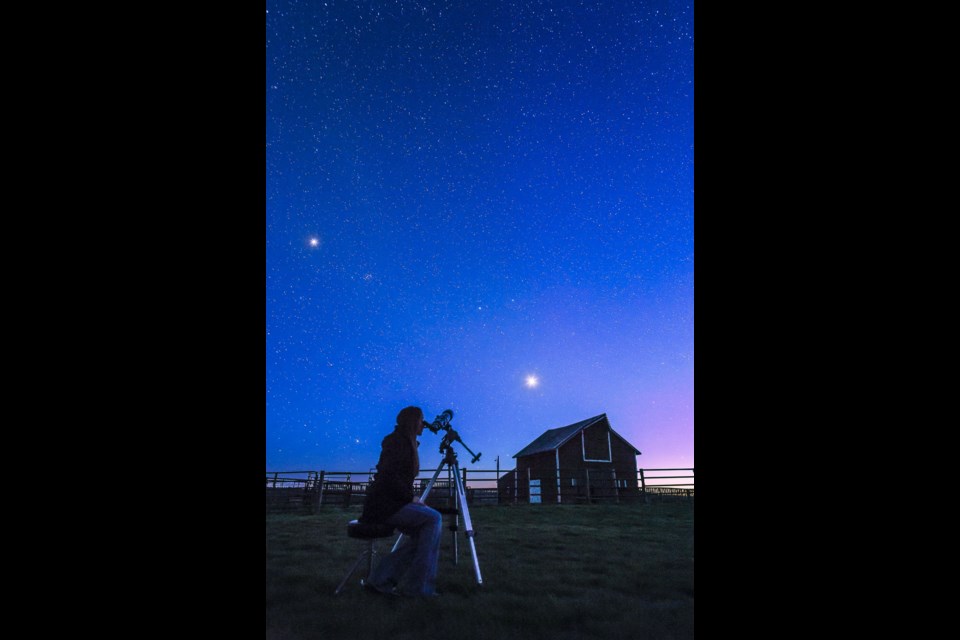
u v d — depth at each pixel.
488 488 13.34
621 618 2.06
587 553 4.02
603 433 22.03
